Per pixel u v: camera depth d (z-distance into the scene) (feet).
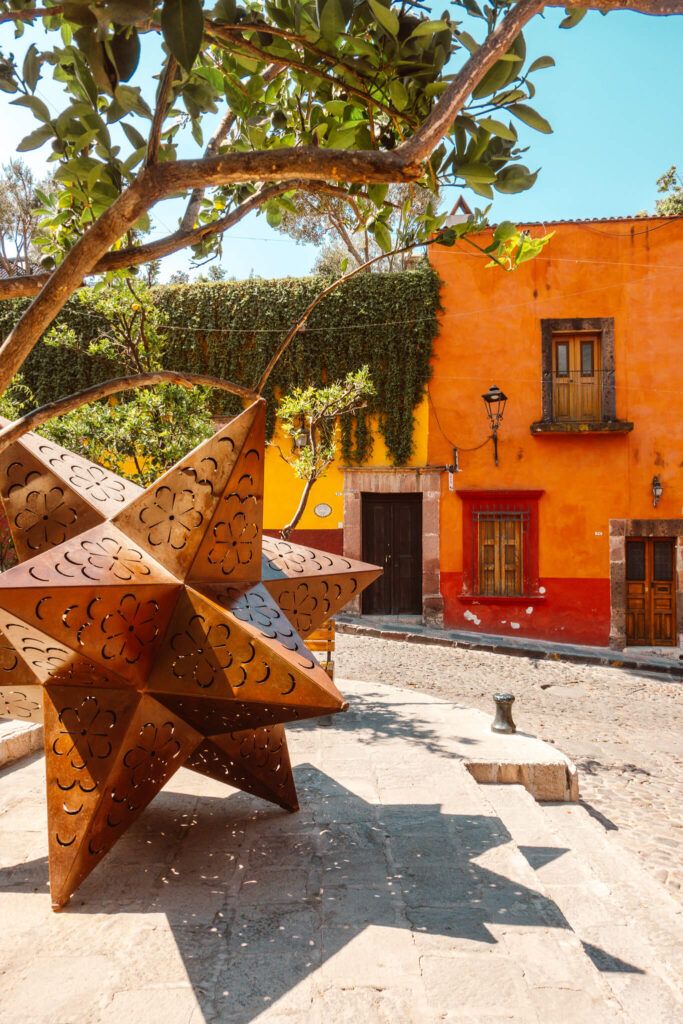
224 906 10.48
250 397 8.68
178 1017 7.90
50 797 10.60
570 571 47.32
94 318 50.29
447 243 8.23
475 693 31.45
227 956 9.13
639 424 47.24
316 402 31.58
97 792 10.43
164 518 10.70
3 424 11.96
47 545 11.67
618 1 5.69
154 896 10.80
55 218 8.96
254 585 11.53
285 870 11.68
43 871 11.72
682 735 26.53
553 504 47.57
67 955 9.17
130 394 49.47
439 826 13.58
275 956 9.13
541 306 47.98
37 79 6.54
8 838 13.05
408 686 31.89
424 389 48.62
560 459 47.62
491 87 6.22
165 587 10.09
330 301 49.44
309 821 13.85
